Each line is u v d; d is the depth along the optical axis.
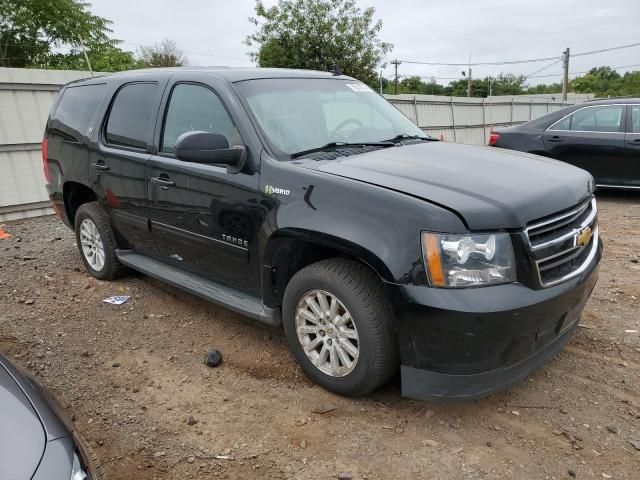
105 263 5.12
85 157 4.98
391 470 2.69
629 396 3.26
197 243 3.94
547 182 3.14
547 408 3.16
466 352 2.70
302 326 3.33
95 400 3.33
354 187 2.99
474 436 2.93
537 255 2.79
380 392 3.33
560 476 2.63
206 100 3.91
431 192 2.86
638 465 2.70
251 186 3.43
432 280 2.70
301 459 2.78
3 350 3.94
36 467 1.78
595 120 8.77
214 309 4.59
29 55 22.03
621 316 4.32
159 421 3.12
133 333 4.20
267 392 3.37
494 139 9.76
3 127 8.23
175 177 3.99
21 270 5.70
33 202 8.62
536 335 2.84
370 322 2.92
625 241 6.46
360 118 4.21
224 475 2.68
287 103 3.87
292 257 3.38
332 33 19.67
